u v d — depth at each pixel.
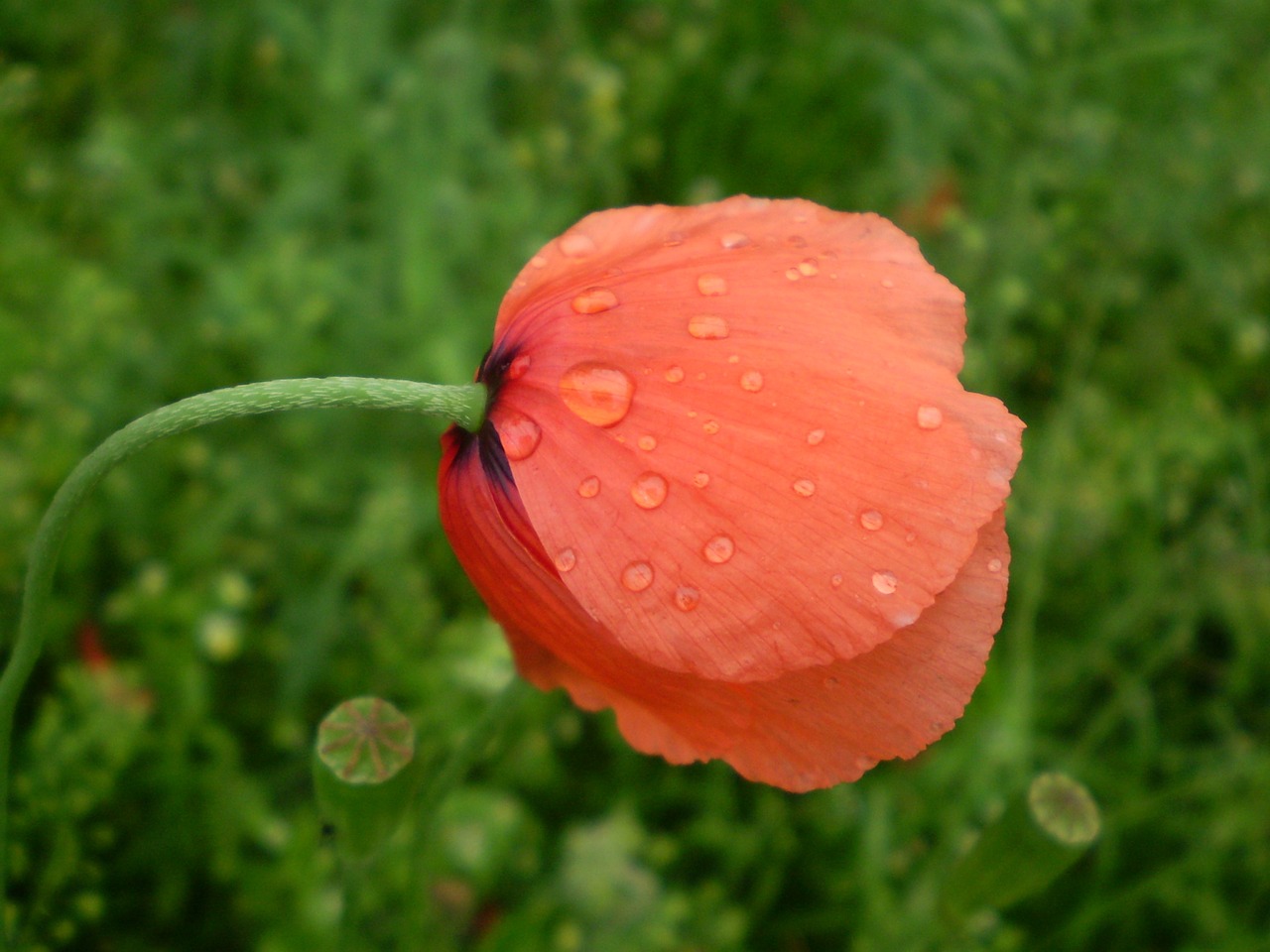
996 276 0.31
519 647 0.17
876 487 0.15
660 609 0.15
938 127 0.31
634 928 0.24
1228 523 0.30
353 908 0.18
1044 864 0.18
